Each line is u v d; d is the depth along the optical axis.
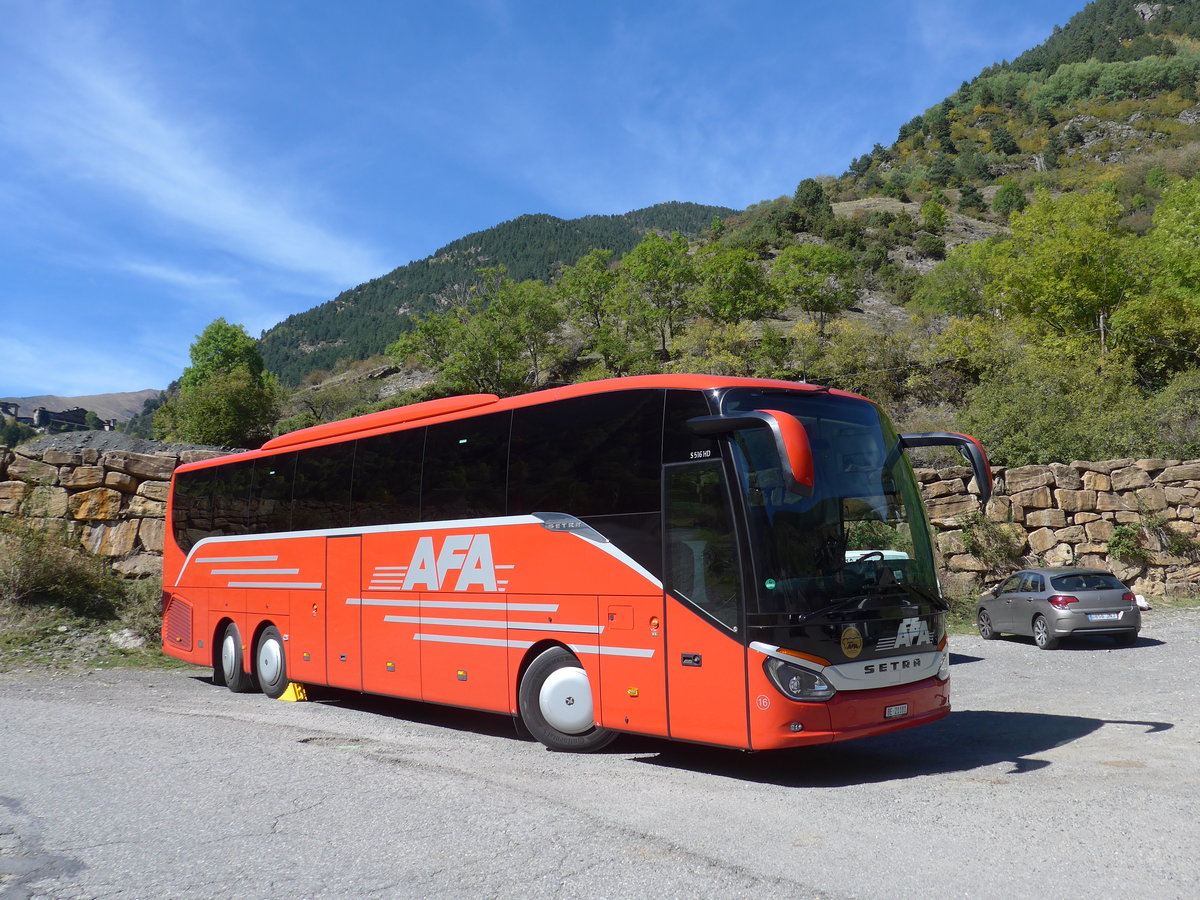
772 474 7.01
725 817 5.93
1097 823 5.52
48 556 17.25
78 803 6.51
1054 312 47.78
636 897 4.45
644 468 7.66
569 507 8.20
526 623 8.45
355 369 149.62
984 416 27.45
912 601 7.38
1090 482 21.88
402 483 10.15
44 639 15.62
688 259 88.06
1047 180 191.50
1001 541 21.16
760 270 89.94
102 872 5.00
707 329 62.56
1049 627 16.16
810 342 53.81
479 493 9.13
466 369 83.94
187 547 14.48
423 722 10.36
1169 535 21.77
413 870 4.92
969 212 176.62
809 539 7.00
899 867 4.80
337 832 5.69
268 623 12.41
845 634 6.88
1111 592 16.16
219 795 6.70
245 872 4.96
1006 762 7.54
